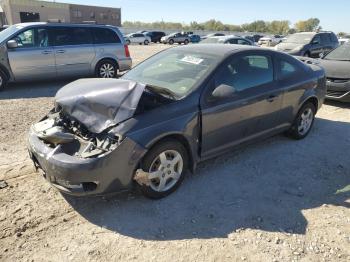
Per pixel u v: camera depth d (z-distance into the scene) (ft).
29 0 195.93
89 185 10.85
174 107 12.14
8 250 9.80
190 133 12.41
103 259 9.59
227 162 15.48
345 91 25.09
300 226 11.16
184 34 148.15
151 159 11.54
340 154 16.96
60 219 11.19
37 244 10.07
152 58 16.49
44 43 30.89
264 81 15.43
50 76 31.76
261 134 15.94
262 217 11.57
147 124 11.28
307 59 21.62
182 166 12.68
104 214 11.49
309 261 9.72
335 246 10.34
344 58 28.48
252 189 13.30
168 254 9.82
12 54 29.32
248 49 15.17
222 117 13.53
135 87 11.73
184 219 11.35
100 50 33.91
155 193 12.10
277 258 9.78
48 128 12.23
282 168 15.15
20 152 16.06
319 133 19.94
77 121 11.89
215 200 12.46
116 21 248.32
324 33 56.34
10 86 32.19
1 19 199.31
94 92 11.94
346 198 12.89
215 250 10.01
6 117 21.47
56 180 11.06
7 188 12.82
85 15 228.22
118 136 10.80
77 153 10.89
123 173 11.03
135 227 10.91
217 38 50.08
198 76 13.41
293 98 16.89
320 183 13.98
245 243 10.32
